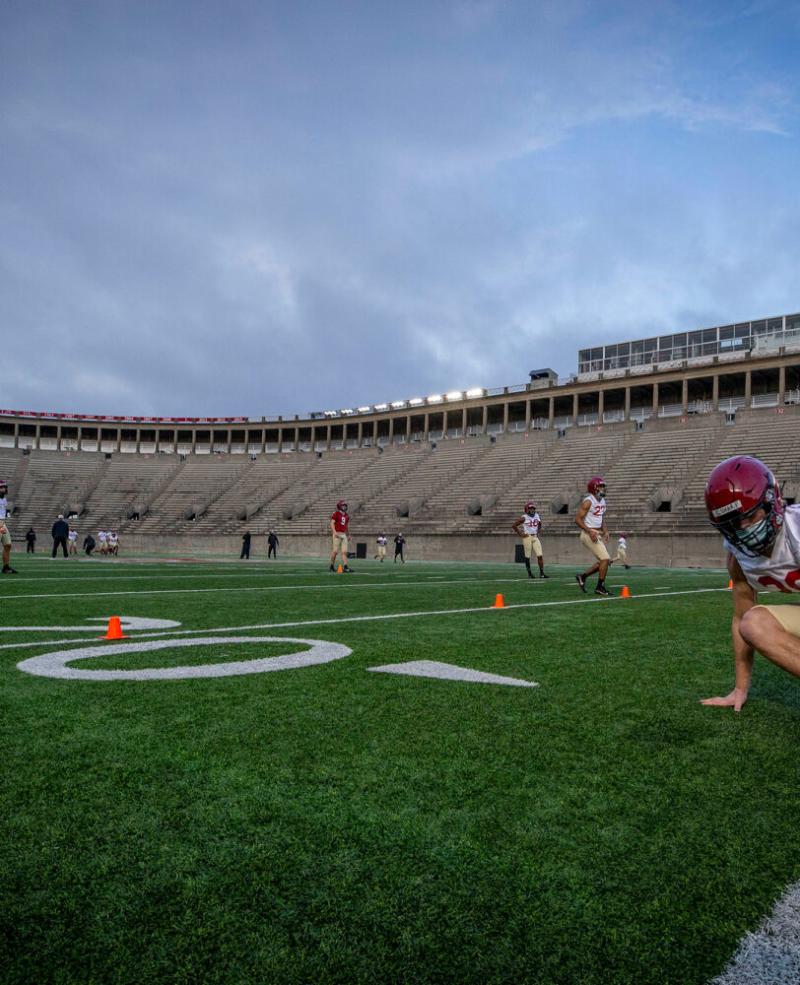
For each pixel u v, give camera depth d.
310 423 62.06
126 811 1.94
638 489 38.81
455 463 50.56
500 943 1.33
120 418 65.12
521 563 32.53
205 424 64.94
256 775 2.25
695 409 46.12
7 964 1.25
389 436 60.94
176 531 52.00
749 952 1.32
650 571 24.30
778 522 2.73
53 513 57.12
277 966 1.25
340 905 1.46
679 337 48.34
